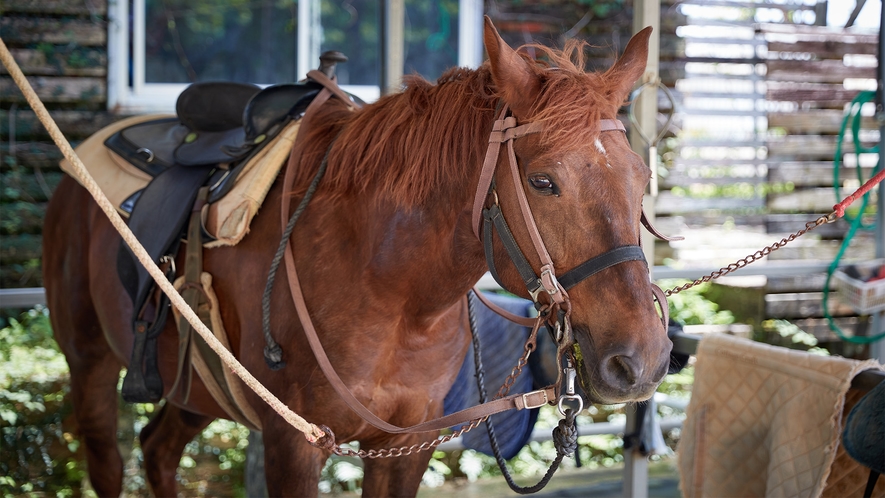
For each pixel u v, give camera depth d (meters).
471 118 1.50
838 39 5.24
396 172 1.59
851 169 5.30
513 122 1.39
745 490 2.01
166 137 2.36
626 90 1.44
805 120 5.24
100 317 2.28
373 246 1.63
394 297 1.64
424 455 1.87
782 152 5.22
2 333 4.00
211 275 1.88
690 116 5.10
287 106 1.95
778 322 5.02
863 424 1.57
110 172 2.29
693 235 5.17
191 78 4.57
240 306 1.83
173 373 2.09
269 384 1.77
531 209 1.33
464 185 1.51
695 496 2.09
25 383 3.48
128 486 3.53
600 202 1.27
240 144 2.05
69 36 4.29
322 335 1.68
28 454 3.39
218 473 3.60
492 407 1.41
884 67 2.88
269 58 4.67
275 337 1.73
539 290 1.34
